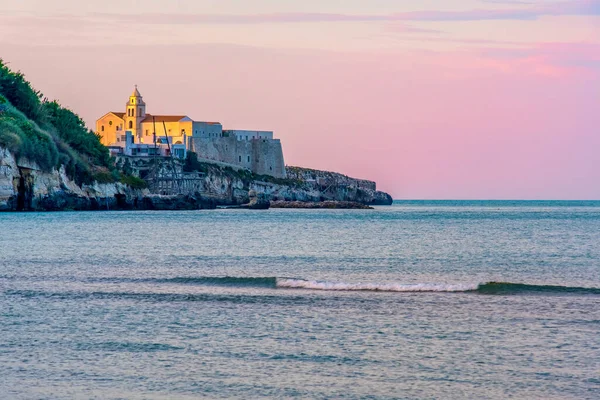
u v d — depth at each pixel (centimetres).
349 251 13488
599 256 12594
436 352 5741
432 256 12588
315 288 8475
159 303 7519
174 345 5900
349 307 7300
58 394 4850
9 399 4762
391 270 10500
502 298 7781
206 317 6862
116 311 7112
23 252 12562
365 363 5469
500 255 12800
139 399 4775
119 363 5444
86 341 5997
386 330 6378
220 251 13300
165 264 11025
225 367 5369
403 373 5259
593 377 5175
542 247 14512
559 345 5919
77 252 12681
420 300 7688
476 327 6481
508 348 5834
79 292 8144
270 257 12275
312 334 6247
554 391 4931
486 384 5053
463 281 9394
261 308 7256
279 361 5509
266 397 4822
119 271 10050
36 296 7881
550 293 8081
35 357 5575
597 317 6875
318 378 5159
